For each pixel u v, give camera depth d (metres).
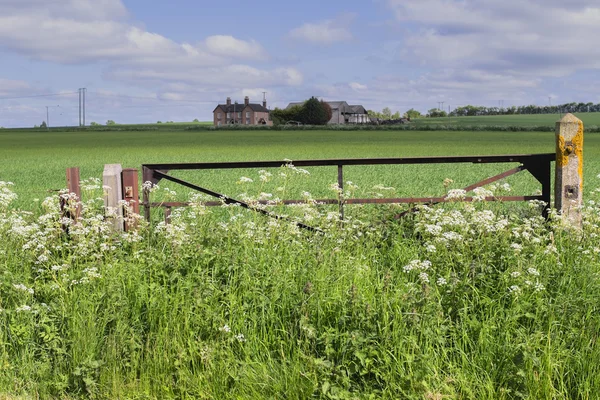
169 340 5.66
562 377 4.95
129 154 49.28
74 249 7.68
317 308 5.79
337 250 7.42
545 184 8.98
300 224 8.98
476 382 4.93
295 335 5.56
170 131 119.31
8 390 5.21
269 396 5.02
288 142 69.50
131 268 6.89
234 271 6.53
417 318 5.43
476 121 170.62
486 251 7.16
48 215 8.05
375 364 5.19
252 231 7.84
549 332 5.30
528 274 6.36
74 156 47.28
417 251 7.89
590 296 6.08
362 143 65.94
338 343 5.38
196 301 5.88
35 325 5.86
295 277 6.51
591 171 28.75
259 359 5.41
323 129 119.31
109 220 8.36
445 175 24.86
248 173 27.41
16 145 70.38
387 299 5.80
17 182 25.08
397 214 9.20
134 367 5.45
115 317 5.88
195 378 5.23
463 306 5.89
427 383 4.82
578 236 8.01
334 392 4.79
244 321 5.80
